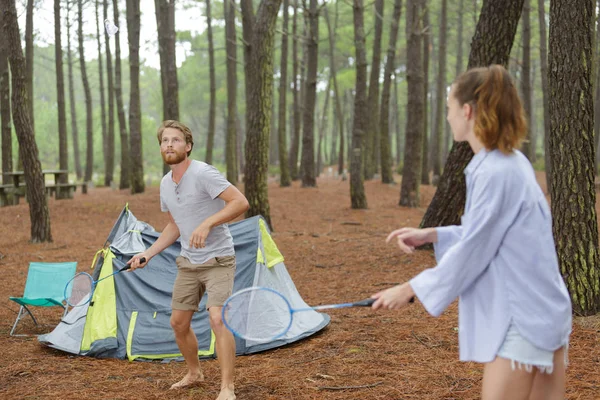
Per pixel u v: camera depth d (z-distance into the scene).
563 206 6.05
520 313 2.44
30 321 7.19
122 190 25.48
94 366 5.42
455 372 4.80
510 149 2.51
